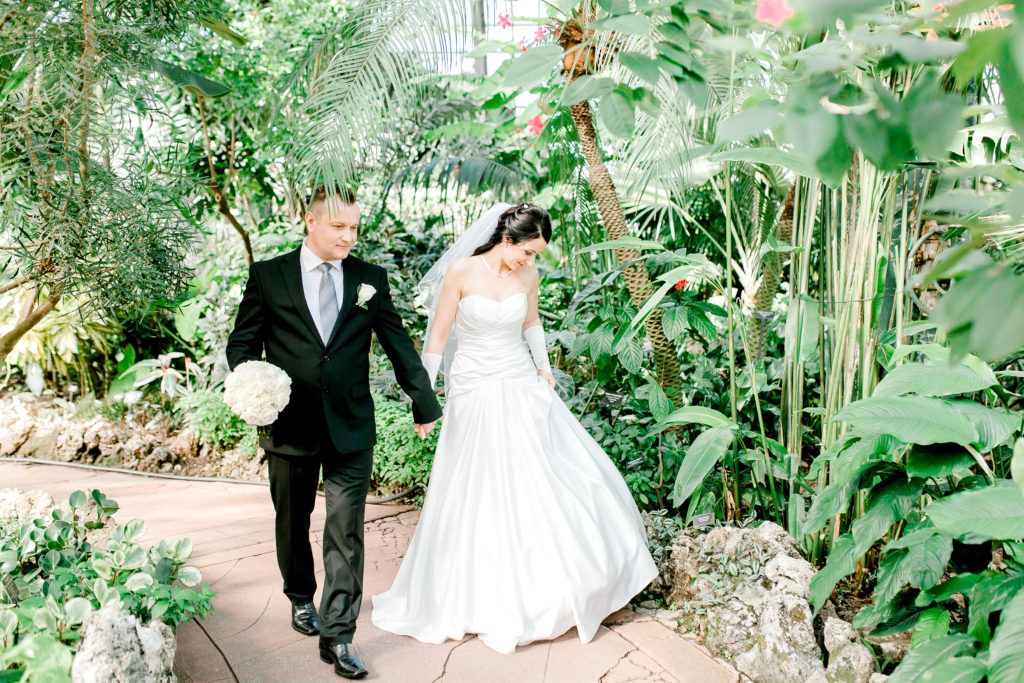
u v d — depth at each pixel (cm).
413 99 288
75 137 237
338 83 274
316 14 537
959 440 213
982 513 188
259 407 223
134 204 243
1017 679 170
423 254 603
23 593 222
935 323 79
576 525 281
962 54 79
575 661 259
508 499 281
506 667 254
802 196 318
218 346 536
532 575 275
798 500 303
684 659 259
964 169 100
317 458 248
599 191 372
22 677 182
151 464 476
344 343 249
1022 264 154
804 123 87
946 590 215
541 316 520
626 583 292
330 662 250
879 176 259
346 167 263
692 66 132
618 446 388
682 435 399
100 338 550
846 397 285
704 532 325
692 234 525
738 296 551
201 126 522
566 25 298
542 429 297
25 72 232
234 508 407
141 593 222
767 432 421
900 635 254
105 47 237
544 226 293
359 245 558
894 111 88
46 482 444
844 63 93
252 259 530
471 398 299
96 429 490
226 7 414
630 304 432
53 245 226
